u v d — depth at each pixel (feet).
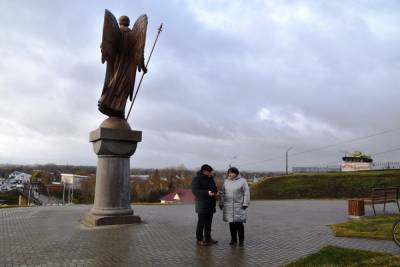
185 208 66.13
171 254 26.99
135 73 44.78
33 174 330.95
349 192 111.14
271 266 23.80
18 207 63.82
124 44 44.11
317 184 121.90
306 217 51.21
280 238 33.86
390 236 33.27
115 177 41.96
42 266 23.47
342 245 30.14
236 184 30.60
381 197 51.98
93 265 23.76
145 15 44.14
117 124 42.78
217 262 24.81
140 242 31.27
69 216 49.01
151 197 260.62
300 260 24.68
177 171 269.03
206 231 30.60
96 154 43.34
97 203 42.01
